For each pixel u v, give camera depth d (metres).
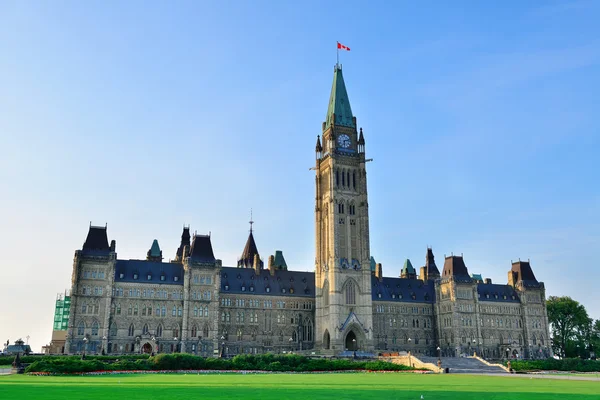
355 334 187.38
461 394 51.97
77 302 160.00
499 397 48.72
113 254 166.00
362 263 192.75
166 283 173.62
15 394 47.38
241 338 191.50
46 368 87.25
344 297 187.25
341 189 197.62
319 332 192.25
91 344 159.00
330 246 191.00
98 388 55.03
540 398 47.75
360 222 196.62
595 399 47.03
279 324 198.12
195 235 181.88
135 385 60.06
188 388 56.31
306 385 63.50
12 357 112.50
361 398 46.66
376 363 117.50
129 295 168.75
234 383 65.81
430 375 100.44
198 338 170.75
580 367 144.25
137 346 162.25
